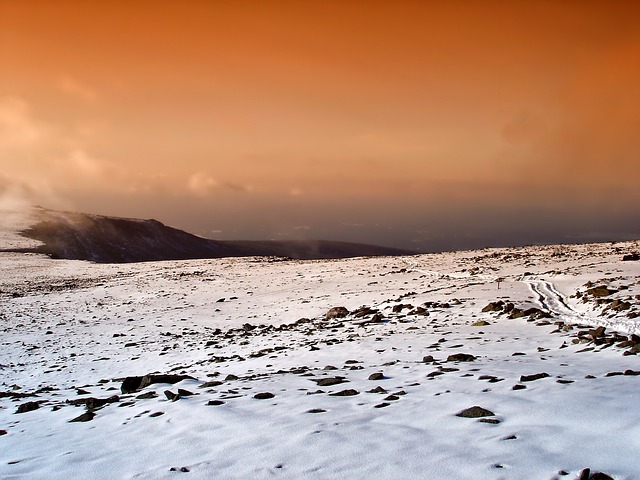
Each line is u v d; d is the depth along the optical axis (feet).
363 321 90.89
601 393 27.96
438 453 20.71
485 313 84.07
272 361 60.54
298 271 210.18
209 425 27.96
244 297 147.54
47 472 22.38
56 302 154.10
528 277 127.13
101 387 54.39
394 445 22.13
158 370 65.67
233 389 39.42
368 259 247.91
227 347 79.10
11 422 35.55
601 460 18.71
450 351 53.83
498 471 18.43
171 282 196.03
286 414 29.22
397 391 33.99
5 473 22.67
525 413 25.38
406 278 156.46
